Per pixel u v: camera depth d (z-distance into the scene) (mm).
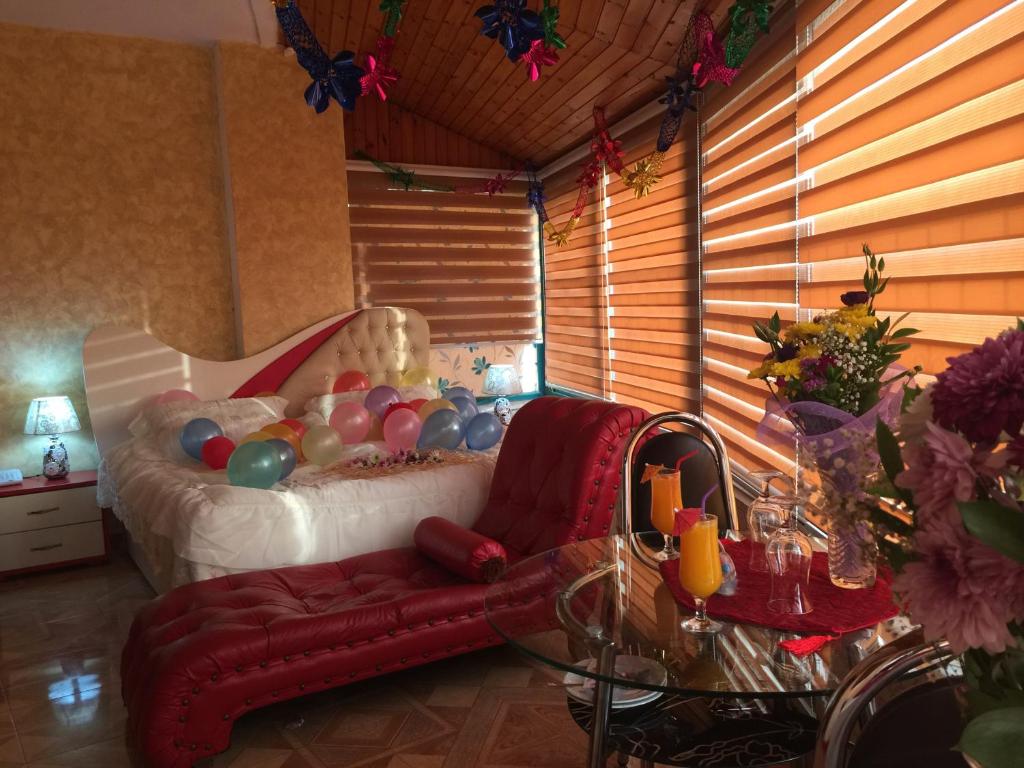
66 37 4113
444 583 2484
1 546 3750
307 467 3508
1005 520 486
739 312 3131
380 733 2240
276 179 4488
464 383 5891
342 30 4336
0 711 2461
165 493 2947
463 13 3885
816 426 1231
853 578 1421
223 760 2125
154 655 2072
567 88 4184
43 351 4145
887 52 1892
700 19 2721
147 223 4344
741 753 1412
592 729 1411
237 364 4410
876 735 859
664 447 2271
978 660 580
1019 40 1434
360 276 5453
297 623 2150
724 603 1428
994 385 518
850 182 2121
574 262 5324
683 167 3701
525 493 2754
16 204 4051
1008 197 1484
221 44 4309
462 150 5715
